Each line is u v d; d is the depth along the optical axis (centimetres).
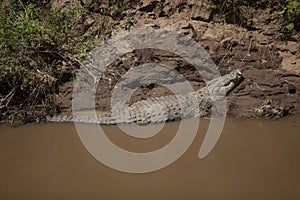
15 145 551
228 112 679
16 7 809
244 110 677
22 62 713
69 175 449
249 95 715
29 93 693
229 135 579
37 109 682
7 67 674
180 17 842
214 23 843
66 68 741
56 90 718
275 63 795
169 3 849
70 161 491
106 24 825
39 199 388
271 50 809
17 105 681
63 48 762
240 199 382
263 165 467
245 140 555
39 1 835
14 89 683
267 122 637
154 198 387
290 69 779
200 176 441
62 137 582
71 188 414
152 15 841
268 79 739
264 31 839
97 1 836
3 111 668
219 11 847
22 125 643
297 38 830
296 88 729
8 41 698
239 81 738
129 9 842
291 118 656
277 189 403
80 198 390
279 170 451
